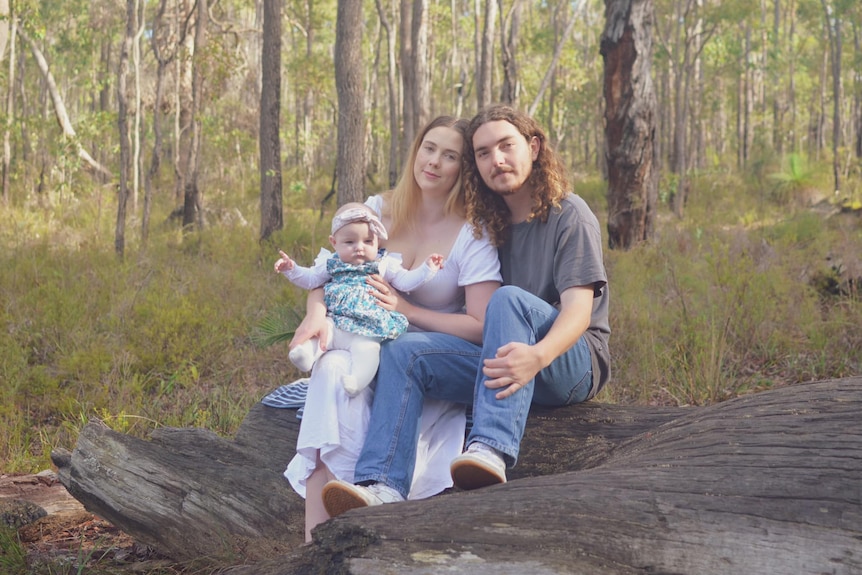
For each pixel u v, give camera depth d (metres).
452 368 2.97
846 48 33.88
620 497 2.27
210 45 17.33
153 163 15.65
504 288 2.93
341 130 10.89
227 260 11.62
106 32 28.17
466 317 3.17
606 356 3.33
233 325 8.07
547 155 3.21
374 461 2.82
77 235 14.92
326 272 3.23
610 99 11.84
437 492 2.99
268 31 12.75
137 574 3.47
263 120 12.91
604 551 2.21
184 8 22.81
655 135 11.92
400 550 2.28
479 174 3.31
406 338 3.02
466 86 33.62
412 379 2.94
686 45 24.56
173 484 3.45
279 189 12.94
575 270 3.05
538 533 2.25
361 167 11.00
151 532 3.47
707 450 2.40
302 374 7.05
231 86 28.05
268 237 12.81
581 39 45.03
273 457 3.55
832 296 7.66
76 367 6.89
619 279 8.91
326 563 2.37
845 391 2.45
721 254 8.05
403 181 3.48
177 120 20.17
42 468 5.25
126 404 6.15
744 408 2.58
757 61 33.94
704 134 36.34
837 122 25.45
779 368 6.21
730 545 2.16
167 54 23.58
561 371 3.11
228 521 3.33
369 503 2.70
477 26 20.20
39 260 10.77
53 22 28.27
